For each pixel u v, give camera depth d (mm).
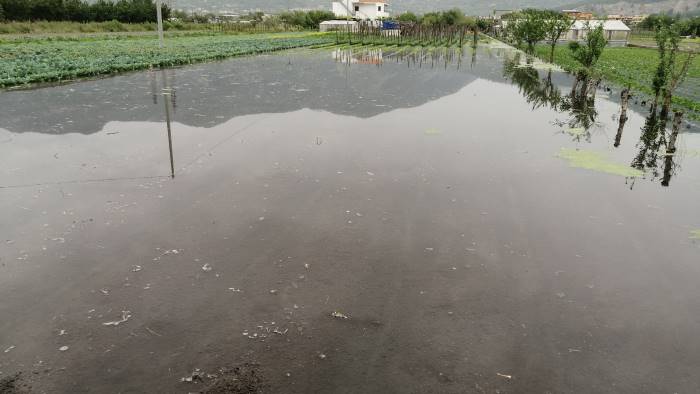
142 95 12875
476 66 22500
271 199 6094
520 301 4121
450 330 3729
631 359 3475
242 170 7133
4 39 27344
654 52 34688
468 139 9219
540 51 32688
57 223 5320
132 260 4609
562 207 6105
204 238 5059
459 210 5926
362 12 66375
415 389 3133
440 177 7066
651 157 8438
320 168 7301
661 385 3236
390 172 7215
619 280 4480
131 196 6098
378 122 10438
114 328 3666
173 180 6676
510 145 8875
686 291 4332
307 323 3766
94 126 9469
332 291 4191
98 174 6844
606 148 8938
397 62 23375
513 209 6004
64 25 35844
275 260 4664
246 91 13906
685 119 11969
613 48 38875
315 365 3326
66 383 3137
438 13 65000
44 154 7676
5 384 3115
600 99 14664
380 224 5480
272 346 3504
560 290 4301
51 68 16234
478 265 4676
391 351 3480
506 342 3613
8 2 34875
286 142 8680
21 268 4430
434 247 4996
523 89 15930
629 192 6672
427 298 4129
